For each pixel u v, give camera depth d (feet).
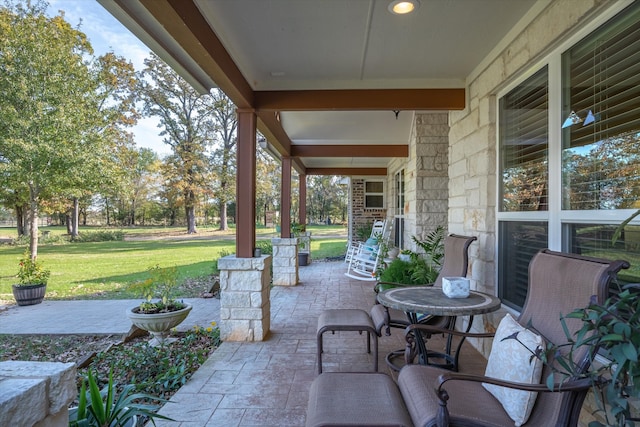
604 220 5.77
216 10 7.60
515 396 4.66
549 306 5.30
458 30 8.44
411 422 4.76
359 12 7.66
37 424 3.04
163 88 65.36
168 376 8.59
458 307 7.09
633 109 5.26
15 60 31.58
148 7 5.92
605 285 4.31
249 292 11.49
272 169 77.41
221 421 6.88
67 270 30.35
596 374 3.55
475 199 10.67
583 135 6.34
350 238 35.01
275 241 21.18
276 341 11.41
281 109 11.74
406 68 10.71
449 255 10.51
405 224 22.13
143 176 82.58
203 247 50.78
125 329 14.16
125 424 5.13
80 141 35.68
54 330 14.11
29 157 31.81
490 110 9.76
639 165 5.12
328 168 32.81
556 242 7.02
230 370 9.18
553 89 7.07
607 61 5.75
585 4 5.82
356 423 4.51
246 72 10.81
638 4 5.13
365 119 18.10
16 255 42.14
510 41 8.45
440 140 17.15
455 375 4.33
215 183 71.20
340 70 10.90
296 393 7.95
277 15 7.78
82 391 4.91
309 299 17.34
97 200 89.10
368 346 10.36
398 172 26.09
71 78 34.50
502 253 9.48
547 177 7.48
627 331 2.98
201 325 13.93
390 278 14.25
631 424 3.24
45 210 52.54
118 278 26.43
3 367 3.34
